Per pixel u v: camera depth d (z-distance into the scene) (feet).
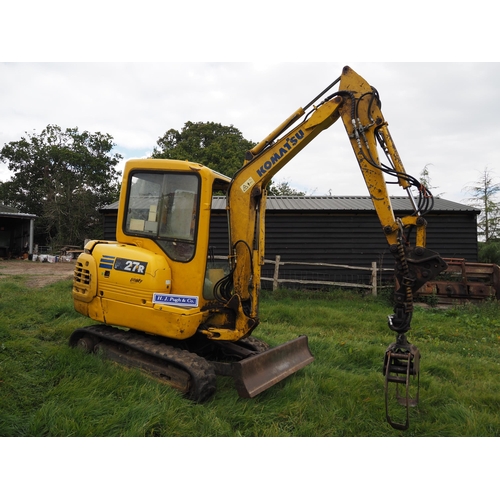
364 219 43.65
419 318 30.09
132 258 15.60
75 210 114.32
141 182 16.33
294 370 15.85
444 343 24.14
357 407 14.11
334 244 43.70
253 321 15.93
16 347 17.72
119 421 11.76
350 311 31.68
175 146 105.50
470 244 43.16
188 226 15.39
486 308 33.71
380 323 27.73
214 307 15.96
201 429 12.12
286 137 15.75
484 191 68.90
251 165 16.07
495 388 16.92
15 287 34.63
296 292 38.01
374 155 14.28
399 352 12.11
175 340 16.31
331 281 42.98
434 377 17.74
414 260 12.52
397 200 48.91
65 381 14.15
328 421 13.00
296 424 12.90
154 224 15.90
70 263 74.18
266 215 43.98
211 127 112.78
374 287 38.55
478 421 13.30
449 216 43.27
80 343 17.54
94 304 16.52
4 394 13.11
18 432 11.23
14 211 98.78
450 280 39.99
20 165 128.26
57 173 122.72
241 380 13.37
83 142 131.85
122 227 16.62
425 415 14.08
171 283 15.52
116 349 16.35
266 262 39.96
